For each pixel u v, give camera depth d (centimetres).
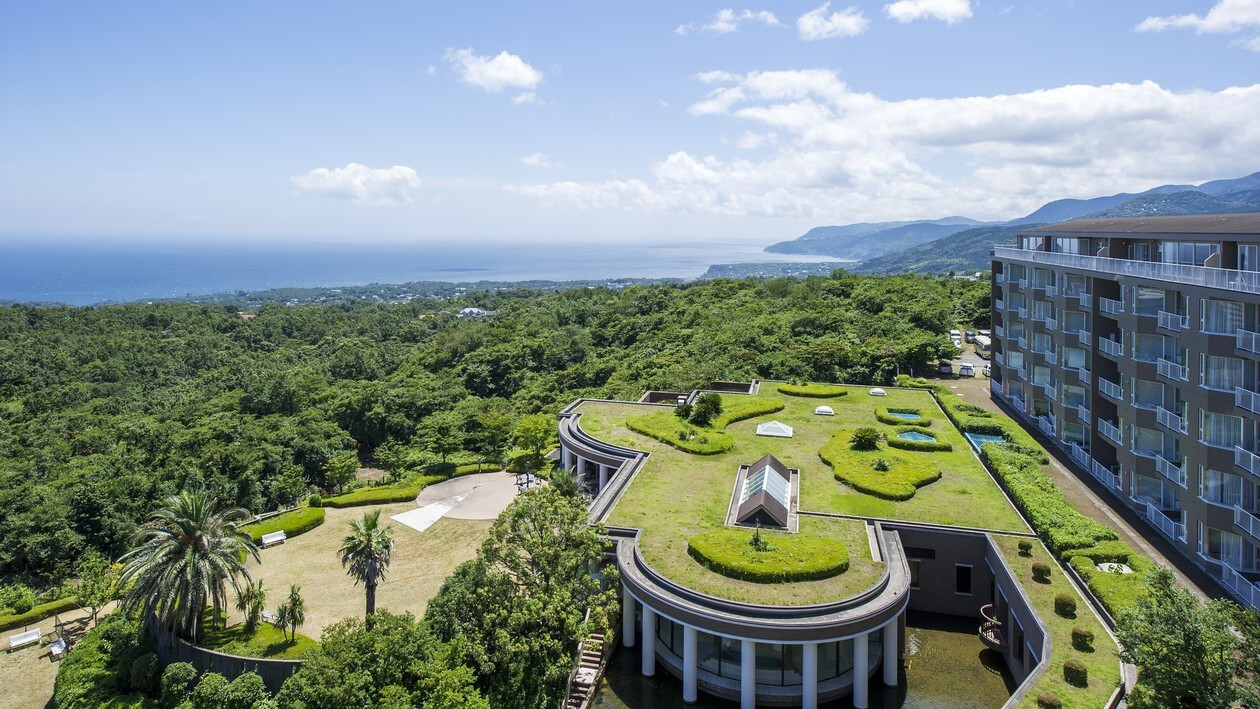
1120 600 3253
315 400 9262
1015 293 6938
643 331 11944
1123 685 2833
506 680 3309
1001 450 5138
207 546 3822
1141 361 4369
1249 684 2420
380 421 8512
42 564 5709
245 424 7944
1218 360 3675
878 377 7994
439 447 7506
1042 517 4053
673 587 3441
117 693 3666
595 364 10438
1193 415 3809
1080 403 5525
